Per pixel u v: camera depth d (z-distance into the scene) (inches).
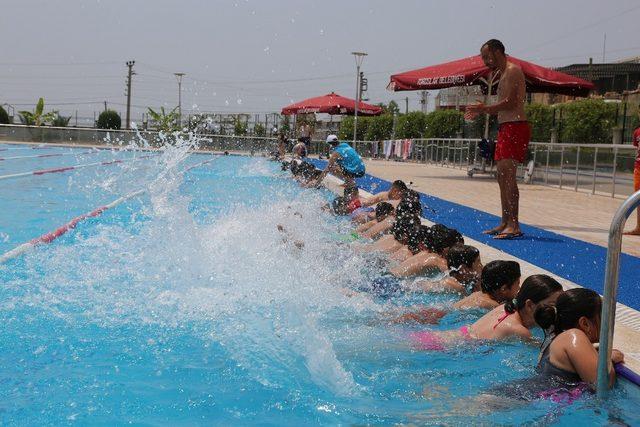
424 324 164.7
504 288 170.2
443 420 109.2
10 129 1302.9
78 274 207.5
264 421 109.0
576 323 123.1
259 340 147.5
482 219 335.9
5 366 131.5
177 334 151.5
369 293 190.4
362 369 133.6
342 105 1141.1
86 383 124.0
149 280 195.3
